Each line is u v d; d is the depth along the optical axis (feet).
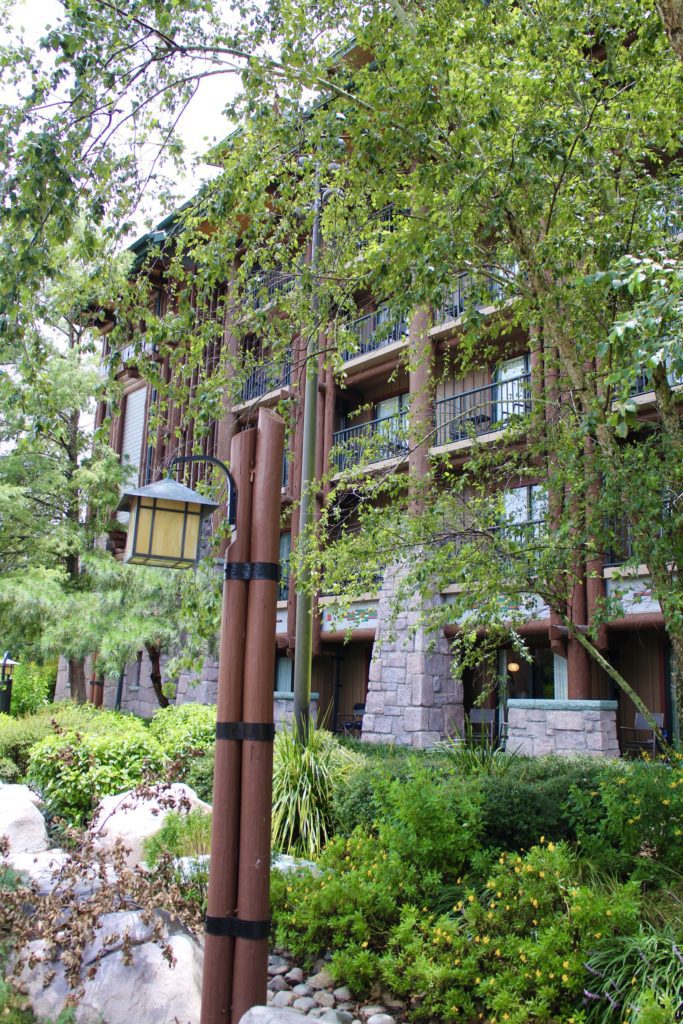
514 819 19.43
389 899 16.25
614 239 21.79
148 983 14.23
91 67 19.70
